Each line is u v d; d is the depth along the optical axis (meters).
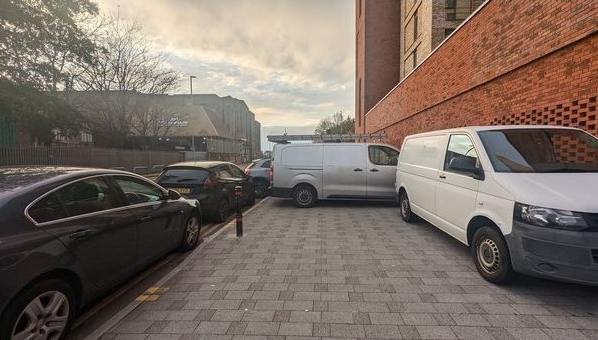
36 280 3.08
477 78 9.34
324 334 3.32
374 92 28.80
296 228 7.50
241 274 4.85
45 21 19.45
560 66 6.32
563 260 3.59
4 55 18.41
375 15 28.58
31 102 19.47
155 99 34.81
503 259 4.20
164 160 39.00
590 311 3.69
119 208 4.36
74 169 4.19
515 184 4.13
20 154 20.45
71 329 3.58
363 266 5.09
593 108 5.59
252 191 11.25
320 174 10.13
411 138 7.78
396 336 3.28
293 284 4.48
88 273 3.66
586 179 4.08
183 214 5.89
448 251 5.75
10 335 2.83
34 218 3.25
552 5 6.43
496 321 3.50
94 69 26.22
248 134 106.00
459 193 5.19
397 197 9.33
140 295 4.25
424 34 20.12
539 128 5.13
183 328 3.47
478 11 9.25
